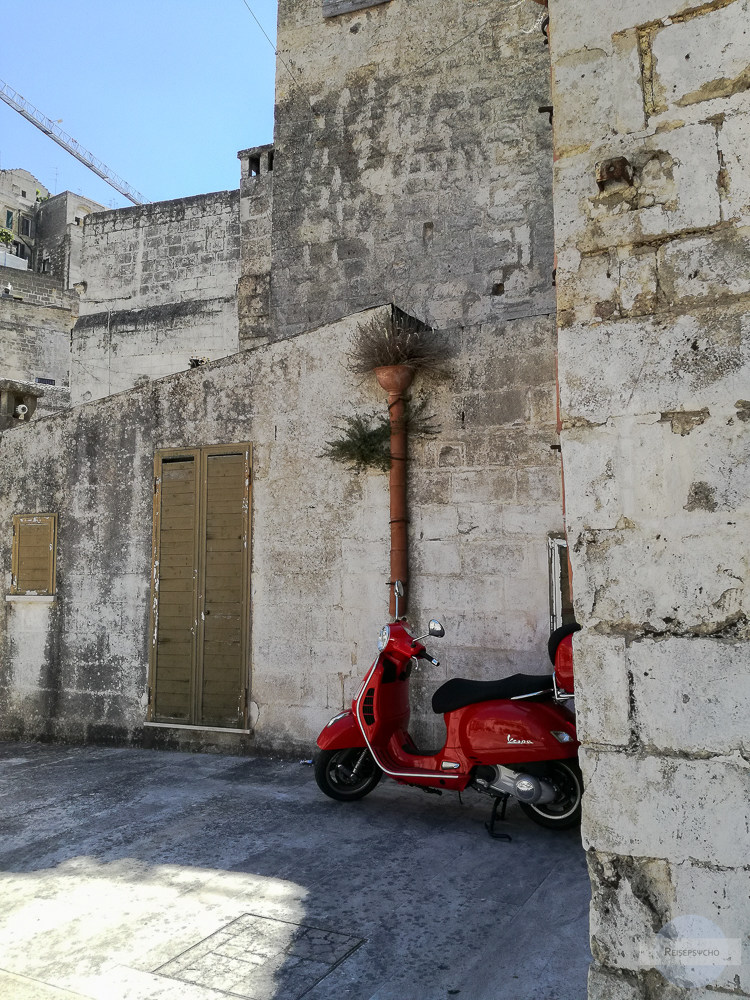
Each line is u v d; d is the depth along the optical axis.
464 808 5.09
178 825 4.85
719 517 2.32
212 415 7.05
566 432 2.58
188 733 6.81
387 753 5.06
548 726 4.46
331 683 6.29
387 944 3.25
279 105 9.02
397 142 8.43
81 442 7.72
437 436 6.12
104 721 7.25
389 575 6.16
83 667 7.43
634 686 2.39
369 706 5.06
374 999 2.85
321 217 8.73
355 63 8.68
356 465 6.35
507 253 7.89
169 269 18.94
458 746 4.69
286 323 8.77
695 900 2.24
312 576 6.46
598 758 2.42
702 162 2.45
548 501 5.73
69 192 40.09
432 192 8.24
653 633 2.38
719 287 2.39
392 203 8.41
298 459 6.61
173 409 7.24
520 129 7.93
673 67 2.52
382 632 5.11
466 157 8.12
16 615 7.87
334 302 8.57
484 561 5.89
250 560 6.72
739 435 2.32
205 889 3.86
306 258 8.75
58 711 7.50
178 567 7.04
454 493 6.03
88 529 7.57
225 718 6.69
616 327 2.54
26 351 26.39
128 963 3.14
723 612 2.29
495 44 8.08
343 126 8.70
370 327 6.20
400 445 6.12
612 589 2.46
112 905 3.70
